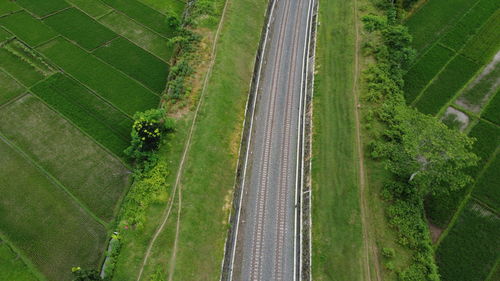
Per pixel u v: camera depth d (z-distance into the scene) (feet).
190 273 114.32
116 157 141.79
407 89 165.89
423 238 117.19
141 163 134.51
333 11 198.29
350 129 146.51
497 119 155.02
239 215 131.13
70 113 154.71
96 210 128.57
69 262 117.70
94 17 194.90
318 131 147.43
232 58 170.71
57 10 197.77
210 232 122.93
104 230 124.36
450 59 179.01
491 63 177.88
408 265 113.09
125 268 113.60
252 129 154.92
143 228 120.16
